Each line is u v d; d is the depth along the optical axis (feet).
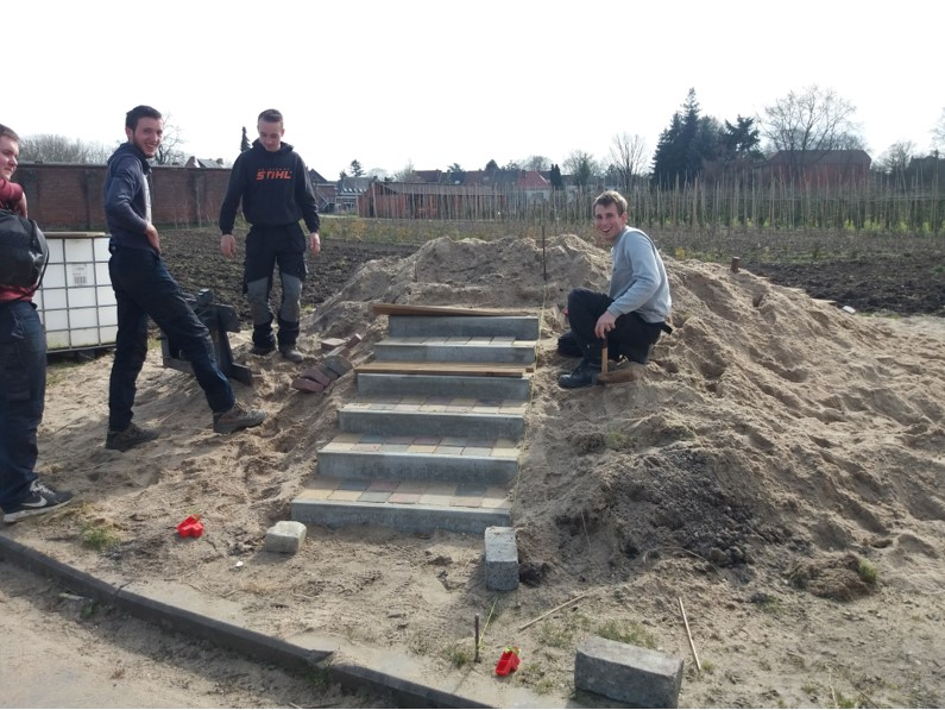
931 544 14.20
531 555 13.71
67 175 109.91
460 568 13.83
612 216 18.60
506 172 240.53
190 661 12.03
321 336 25.18
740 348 21.63
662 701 9.98
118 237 18.15
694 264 27.99
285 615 12.50
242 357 23.31
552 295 23.11
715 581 13.04
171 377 25.67
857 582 12.94
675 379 18.70
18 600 14.08
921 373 23.52
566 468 16.01
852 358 23.45
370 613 12.49
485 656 11.25
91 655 12.30
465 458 16.53
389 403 18.97
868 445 17.06
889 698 10.32
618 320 18.20
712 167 181.27
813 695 10.36
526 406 18.21
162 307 18.38
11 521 16.17
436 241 26.58
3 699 11.09
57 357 31.73
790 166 171.73
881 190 88.07
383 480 16.93
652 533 13.88
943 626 11.92
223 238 22.72
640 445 15.98
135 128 18.60
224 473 17.94
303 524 15.56
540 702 10.21
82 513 16.43
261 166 22.16
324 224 113.91
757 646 11.47
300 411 20.70
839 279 52.95
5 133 16.74
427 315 21.80
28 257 15.93
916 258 65.36
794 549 13.83
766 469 15.20
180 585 13.57
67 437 21.43
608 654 10.42
